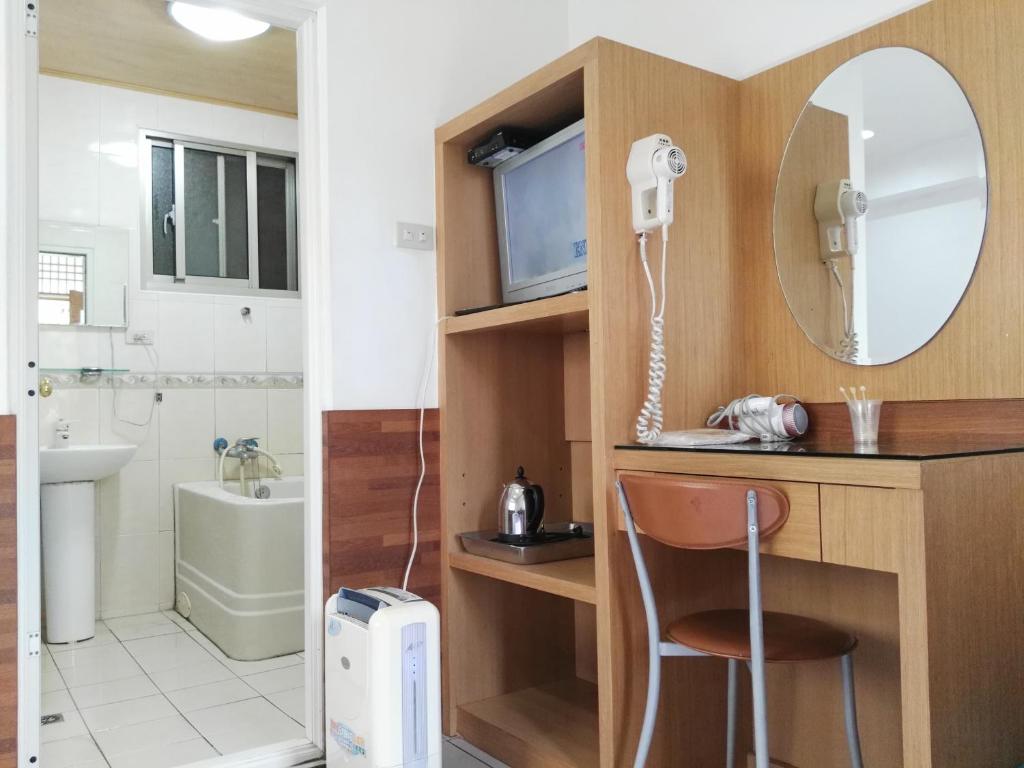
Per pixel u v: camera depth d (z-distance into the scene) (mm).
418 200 2594
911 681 1370
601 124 1966
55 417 3895
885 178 1929
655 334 2000
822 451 1573
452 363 2564
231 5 2318
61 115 3951
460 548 2543
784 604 2148
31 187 2021
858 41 1995
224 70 3969
